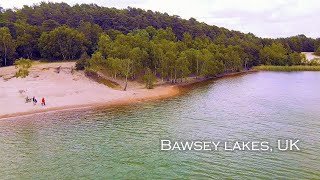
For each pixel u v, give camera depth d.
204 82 138.12
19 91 92.38
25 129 61.66
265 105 82.62
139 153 47.97
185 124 64.06
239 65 186.38
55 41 144.75
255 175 39.59
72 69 121.94
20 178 39.88
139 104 86.50
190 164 43.50
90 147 51.00
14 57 141.00
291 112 73.38
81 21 180.00
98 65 119.88
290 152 47.12
